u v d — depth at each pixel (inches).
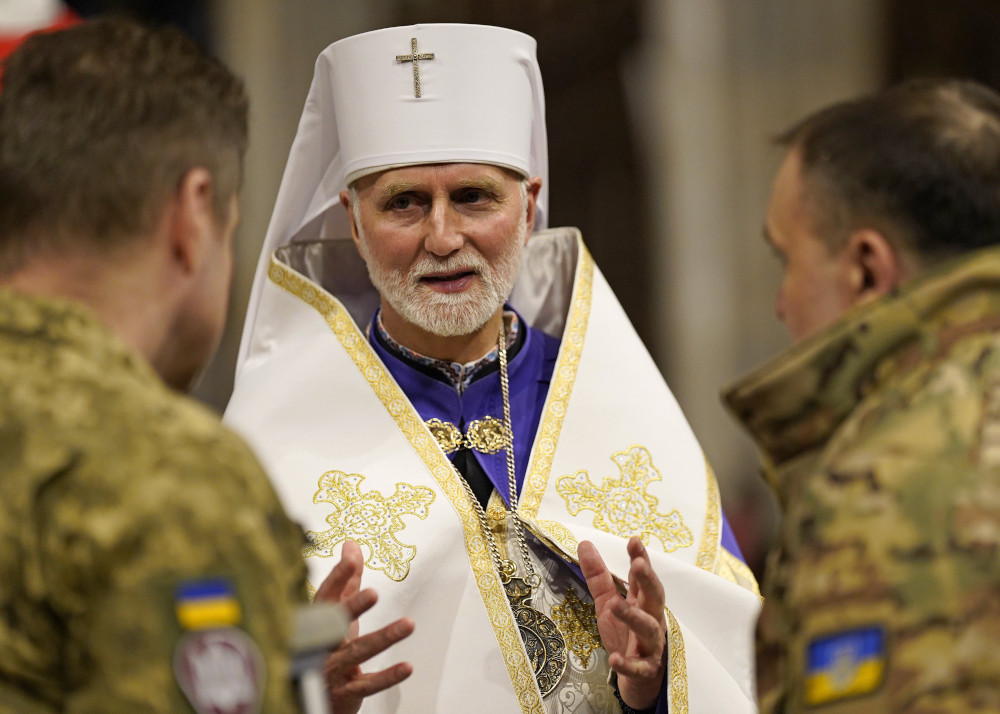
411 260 218.1
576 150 724.7
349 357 227.1
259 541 109.3
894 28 664.4
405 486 216.7
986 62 672.4
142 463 108.0
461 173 217.5
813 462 134.3
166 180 123.0
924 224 130.5
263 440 222.1
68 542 105.6
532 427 231.5
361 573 190.4
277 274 236.4
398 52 219.3
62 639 107.0
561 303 251.8
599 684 210.5
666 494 227.5
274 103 692.7
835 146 135.6
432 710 204.4
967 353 123.7
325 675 179.5
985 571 112.8
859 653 114.4
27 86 122.6
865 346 128.4
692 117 668.1
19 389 112.0
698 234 671.1
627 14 676.1
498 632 208.4
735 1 663.8
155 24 131.2
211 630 105.0
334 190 240.1
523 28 740.0
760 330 669.9
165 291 125.9
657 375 240.5
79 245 120.6
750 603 217.6
